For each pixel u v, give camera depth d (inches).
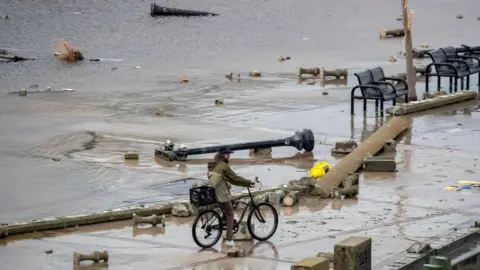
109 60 5561.0
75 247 2388.0
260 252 2332.7
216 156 2378.2
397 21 7057.1
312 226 2529.5
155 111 4062.5
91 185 2960.1
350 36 6358.3
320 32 6550.2
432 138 3494.1
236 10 7549.2
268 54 5693.9
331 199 2783.0
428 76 4372.5
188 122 3838.6
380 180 2962.6
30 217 2645.2
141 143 3496.6
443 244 2309.3
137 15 7278.5
